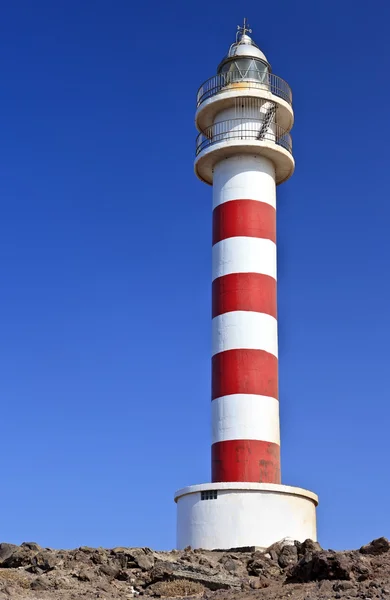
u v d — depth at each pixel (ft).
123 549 92.22
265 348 114.83
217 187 122.93
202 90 129.18
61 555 89.45
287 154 123.24
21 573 85.10
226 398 112.78
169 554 96.32
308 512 108.68
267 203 121.39
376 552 81.66
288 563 92.12
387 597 67.62
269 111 123.03
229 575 88.69
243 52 130.11
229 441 110.93
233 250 118.21
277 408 114.42
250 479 108.99
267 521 104.63
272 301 118.11
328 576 76.18
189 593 82.17
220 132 124.16
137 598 79.66
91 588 81.87
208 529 105.50
